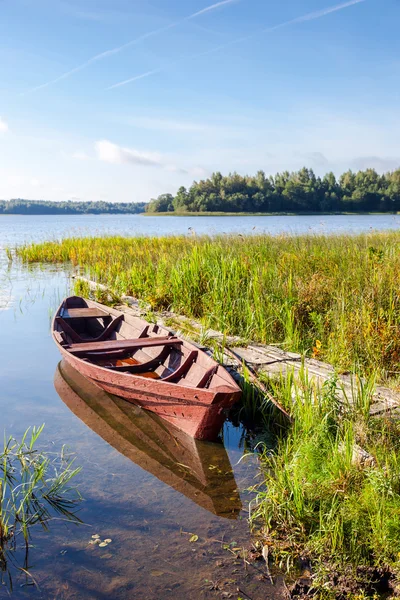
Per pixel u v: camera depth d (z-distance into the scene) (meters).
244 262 12.02
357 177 129.50
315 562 3.86
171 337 8.11
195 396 5.73
